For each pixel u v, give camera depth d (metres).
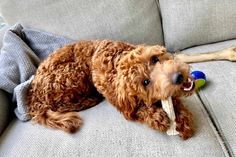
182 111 0.97
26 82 1.15
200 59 1.28
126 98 0.94
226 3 1.33
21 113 1.14
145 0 1.39
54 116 1.07
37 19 1.38
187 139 0.93
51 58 1.16
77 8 1.36
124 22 1.37
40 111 1.10
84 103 1.13
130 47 1.06
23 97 1.13
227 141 0.93
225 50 1.25
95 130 1.00
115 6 1.36
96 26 1.37
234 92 1.06
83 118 1.08
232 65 1.20
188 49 1.42
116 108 1.02
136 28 1.38
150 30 1.40
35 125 1.09
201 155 0.89
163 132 0.95
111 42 1.09
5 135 1.12
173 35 1.39
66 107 1.12
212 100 1.07
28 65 1.23
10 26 1.42
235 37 1.39
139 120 0.98
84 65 1.12
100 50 1.07
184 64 0.94
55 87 1.09
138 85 0.91
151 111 0.95
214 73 1.18
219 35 1.37
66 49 1.18
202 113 1.03
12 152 1.00
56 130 1.04
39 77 1.13
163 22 1.43
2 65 1.23
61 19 1.37
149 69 0.93
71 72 1.11
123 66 0.94
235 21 1.34
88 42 1.18
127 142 0.94
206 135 0.94
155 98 0.93
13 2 1.37
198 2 1.34
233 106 1.01
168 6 1.38
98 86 1.03
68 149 0.96
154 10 1.41
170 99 0.94
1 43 1.37
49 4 1.36
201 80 1.10
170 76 0.88
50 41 1.36
